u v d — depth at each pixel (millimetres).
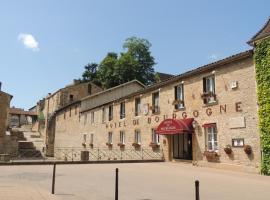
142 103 27094
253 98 16828
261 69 16531
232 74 18328
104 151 33375
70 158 42031
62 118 48531
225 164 17922
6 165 18891
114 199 9414
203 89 20406
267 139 15727
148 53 59594
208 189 11227
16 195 9297
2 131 42500
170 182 12828
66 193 10297
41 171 16141
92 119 37500
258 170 15953
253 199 9469
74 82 63688
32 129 66812
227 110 18344
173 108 23031
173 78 22922
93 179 13562
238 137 17406
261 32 17047
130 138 28344
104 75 59094
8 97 43812
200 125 20266
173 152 23031
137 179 13648
